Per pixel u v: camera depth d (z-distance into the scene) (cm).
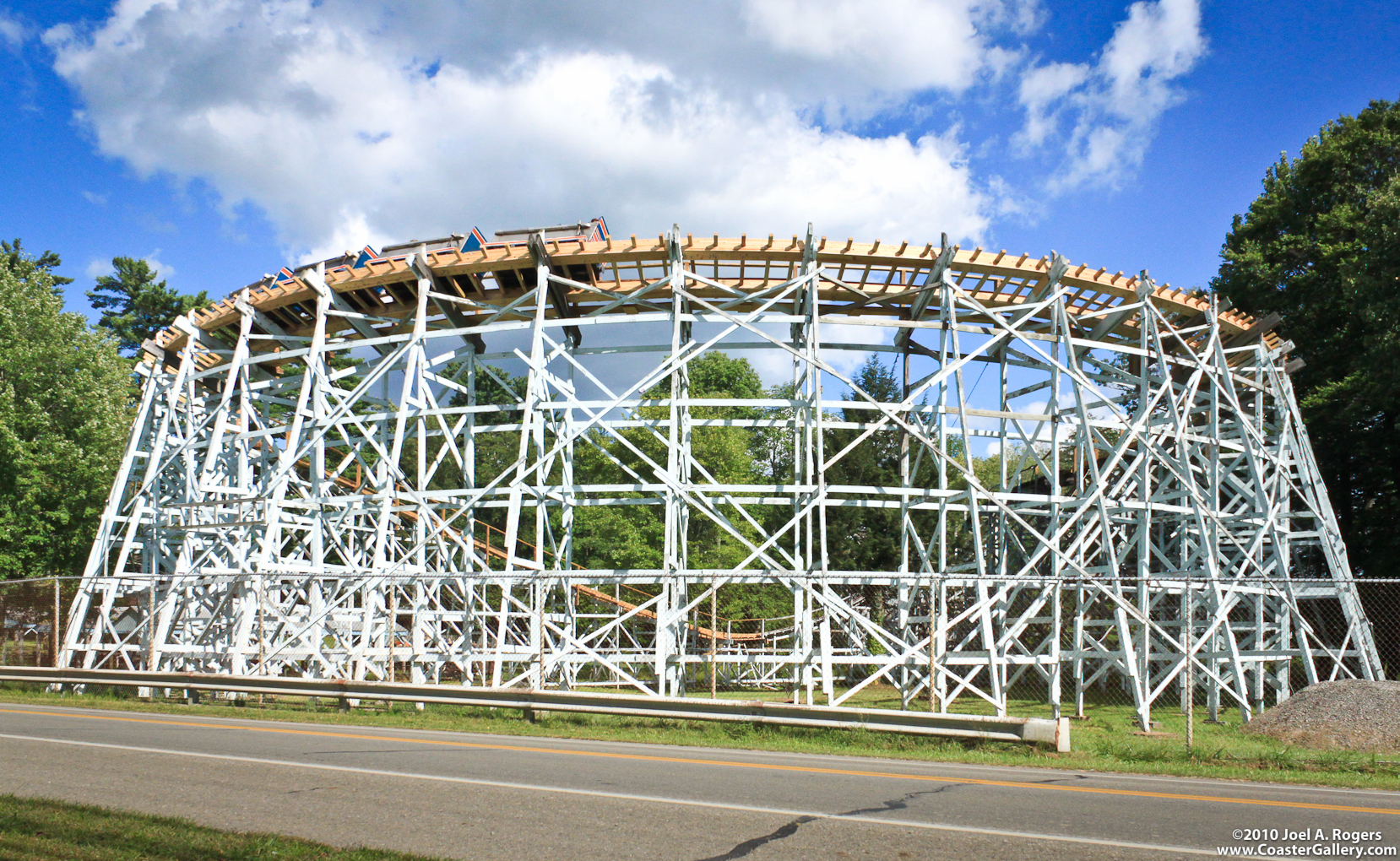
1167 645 2128
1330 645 2462
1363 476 2872
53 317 3130
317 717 1318
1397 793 847
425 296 1809
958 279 1825
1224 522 1978
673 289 1744
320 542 1842
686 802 712
